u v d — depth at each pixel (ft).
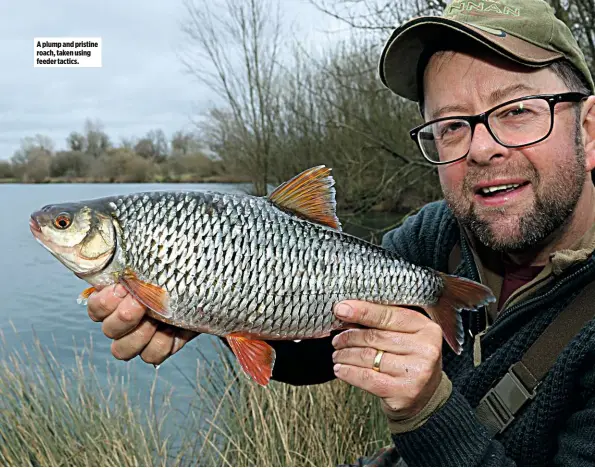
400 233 2.26
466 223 1.78
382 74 1.98
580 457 1.47
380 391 1.51
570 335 1.60
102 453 3.05
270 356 1.69
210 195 1.65
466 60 1.70
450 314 1.78
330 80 10.12
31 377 3.63
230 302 1.62
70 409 3.31
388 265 1.73
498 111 1.67
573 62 1.70
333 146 10.33
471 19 1.72
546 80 1.67
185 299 1.62
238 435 3.27
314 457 3.12
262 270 1.63
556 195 1.65
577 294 1.63
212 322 1.65
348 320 1.53
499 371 1.70
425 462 1.58
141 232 1.63
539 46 1.65
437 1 6.77
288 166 13.71
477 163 1.69
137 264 1.63
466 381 1.77
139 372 4.89
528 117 1.65
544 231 1.67
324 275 1.66
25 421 3.24
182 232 1.62
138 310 1.63
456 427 1.54
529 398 1.62
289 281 1.64
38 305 7.69
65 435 3.24
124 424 3.31
